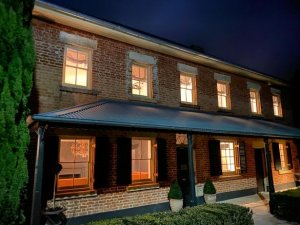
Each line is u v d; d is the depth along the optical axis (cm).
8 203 375
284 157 1480
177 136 994
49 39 749
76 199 711
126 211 802
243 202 1055
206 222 493
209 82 1170
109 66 862
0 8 396
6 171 376
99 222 466
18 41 420
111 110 693
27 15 459
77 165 939
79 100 776
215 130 752
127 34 866
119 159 804
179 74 1062
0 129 372
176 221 469
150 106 916
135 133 868
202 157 1059
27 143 426
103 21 796
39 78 712
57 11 718
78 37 805
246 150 1255
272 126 1205
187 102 1073
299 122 1639
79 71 822
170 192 886
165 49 991
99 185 752
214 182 1077
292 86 1623
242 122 1066
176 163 967
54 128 702
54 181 667
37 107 695
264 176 1320
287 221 782
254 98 1427
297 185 1480
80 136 749
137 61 938
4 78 386
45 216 618
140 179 880
